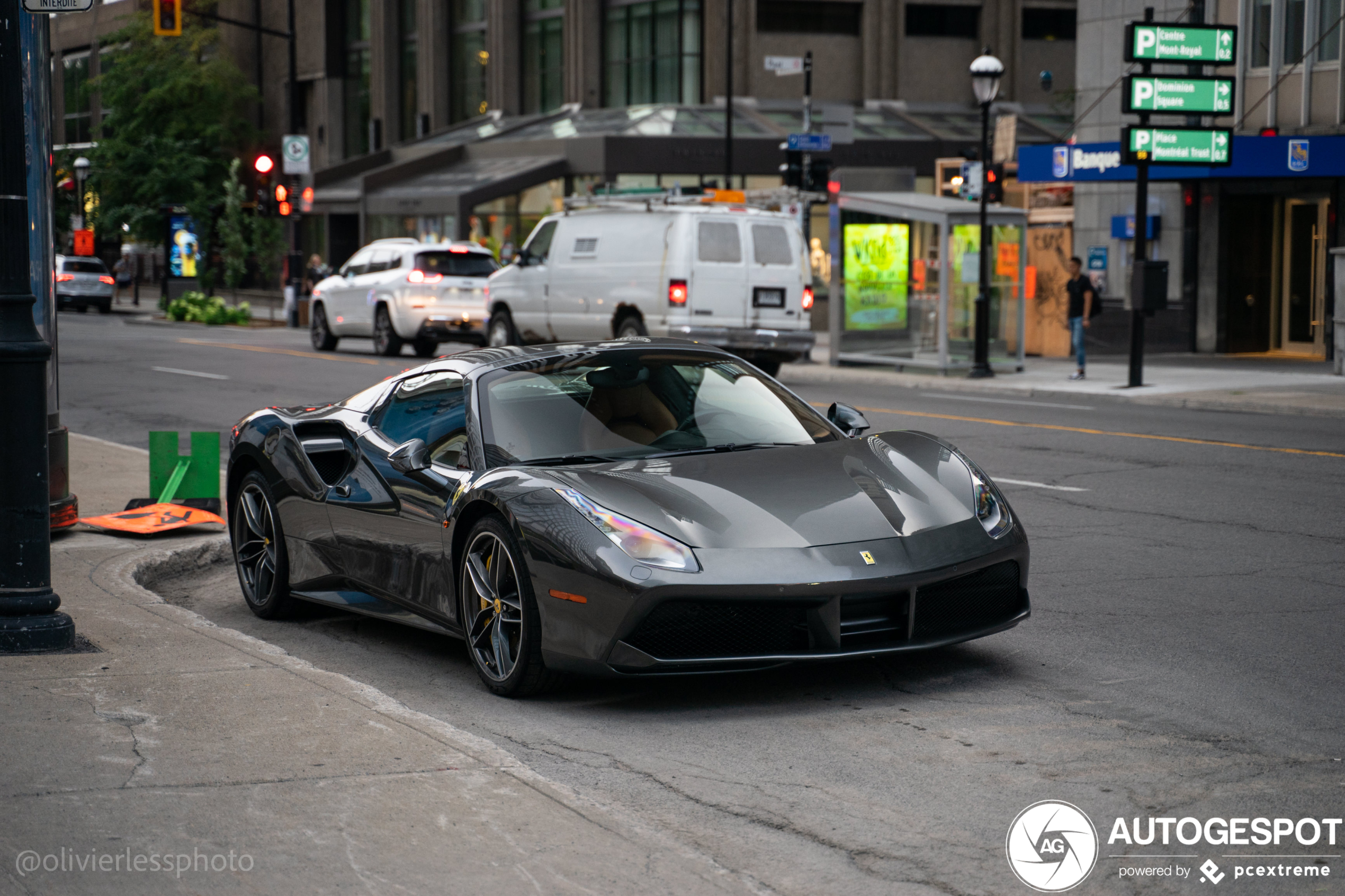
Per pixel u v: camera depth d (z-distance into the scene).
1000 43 47.91
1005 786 4.57
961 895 3.75
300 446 7.21
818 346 32.00
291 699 5.26
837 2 46.38
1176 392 19.33
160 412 17.38
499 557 5.75
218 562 8.95
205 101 55.75
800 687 5.79
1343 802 4.39
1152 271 19.98
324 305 28.55
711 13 45.28
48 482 6.13
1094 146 26.30
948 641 5.55
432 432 6.52
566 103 49.75
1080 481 11.47
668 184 42.28
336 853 3.81
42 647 5.98
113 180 54.31
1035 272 28.66
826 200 26.11
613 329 21.53
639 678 5.99
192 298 42.94
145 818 4.05
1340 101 24.44
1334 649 6.26
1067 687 5.73
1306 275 26.17
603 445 6.15
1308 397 18.00
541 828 3.99
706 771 4.79
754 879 3.86
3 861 3.75
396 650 6.73
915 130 44.56
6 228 5.93
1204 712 5.35
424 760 4.55
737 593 5.16
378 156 53.91
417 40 57.00
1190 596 7.36
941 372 23.06
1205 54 20.06
